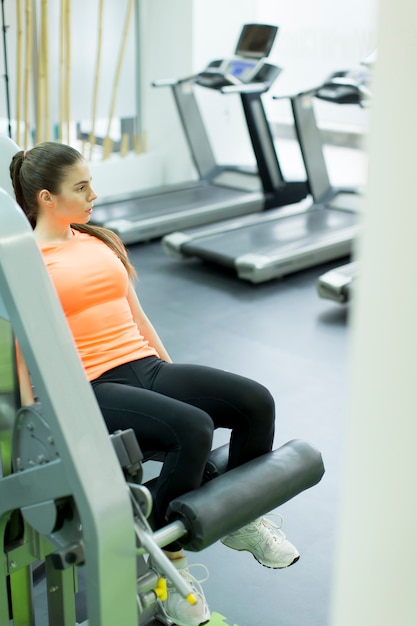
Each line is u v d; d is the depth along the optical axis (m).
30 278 1.33
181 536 1.54
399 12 0.40
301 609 2.26
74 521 1.46
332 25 6.59
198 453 1.64
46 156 1.80
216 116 7.01
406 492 0.44
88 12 6.20
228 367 3.87
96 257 1.89
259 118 6.04
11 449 1.59
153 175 7.00
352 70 5.46
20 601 1.82
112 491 1.35
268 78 5.71
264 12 7.03
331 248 5.25
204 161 6.64
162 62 6.69
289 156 7.84
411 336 0.43
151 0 6.60
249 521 1.63
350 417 0.47
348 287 4.47
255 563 2.46
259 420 1.78
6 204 1.36
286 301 4.74
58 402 1.32
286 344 4.13
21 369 1.70
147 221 5.77
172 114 6.85
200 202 6.21
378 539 0.46
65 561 1.37
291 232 5.48
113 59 6.52
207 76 5.75
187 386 1.81
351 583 0.48
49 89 6.18
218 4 6.52
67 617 1.72
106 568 1.36
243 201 6.21
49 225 1.87
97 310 1.87
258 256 4.97
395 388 0.44
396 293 0.43
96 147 6.73
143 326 2.09
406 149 0.41
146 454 1.78
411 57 0.40
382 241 0.43
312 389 3.63
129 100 6.79
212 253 5.11
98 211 5.98
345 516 0.48
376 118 0.42
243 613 2.23
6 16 5.84
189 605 1.90
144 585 1.46
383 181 0.42
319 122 7.20
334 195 6.08
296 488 1.73
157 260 5.49
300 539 2.57
